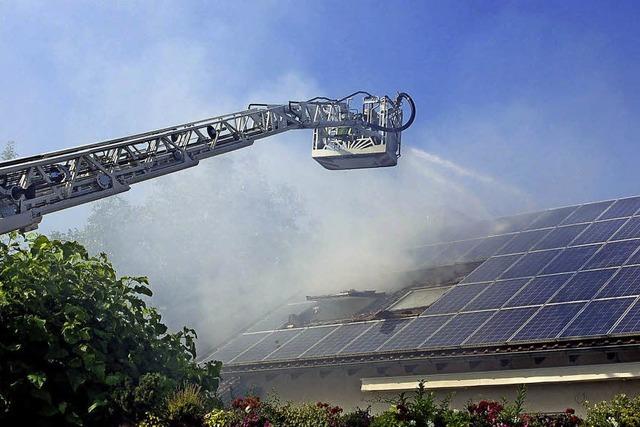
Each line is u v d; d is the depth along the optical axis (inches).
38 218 719.7
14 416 528.1
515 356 725.9
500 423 476.1
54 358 544.4
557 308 765.3
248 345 1016.9
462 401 768.9
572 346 693.3
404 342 821.2
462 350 758.5
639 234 878.4
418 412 495.8
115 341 602.9
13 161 718.5
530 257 938.7
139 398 557.6
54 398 546.0
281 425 538.0
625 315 699.4
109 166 807.7
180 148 890.1
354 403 858.1
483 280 924.0
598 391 691.4
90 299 604.1
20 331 542.0
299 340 959.6
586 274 821.9
